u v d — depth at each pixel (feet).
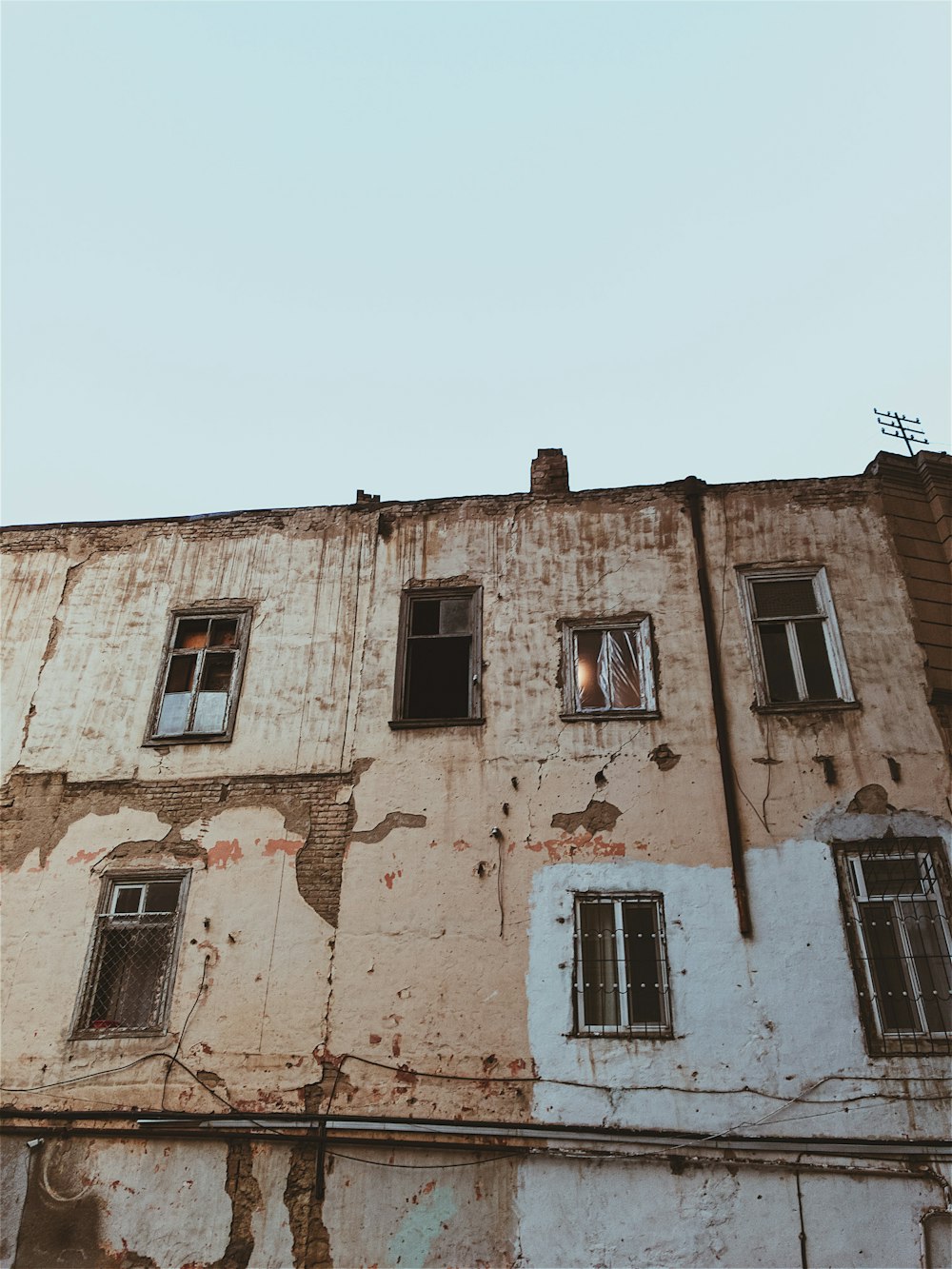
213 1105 34.81
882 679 40.09
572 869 37.47
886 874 36.60
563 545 44.75
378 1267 32.04
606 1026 34.96
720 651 41.27
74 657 44.60
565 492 46.14
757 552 43.45
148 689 43.50
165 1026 36.32
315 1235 32.71
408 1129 33.86
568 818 38.42
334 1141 33.91
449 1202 32.78
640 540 44.39
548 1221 32.19
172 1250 32.86
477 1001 35.60
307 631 44.06
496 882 37.58
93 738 42.39
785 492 44.78
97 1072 35.70
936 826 36.99
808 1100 33.06
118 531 47.91
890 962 35.29
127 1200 33.68
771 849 37.06
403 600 44.42
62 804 40.98
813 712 39.52
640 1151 32.86
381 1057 35.04
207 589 45.80
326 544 46.34
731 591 42.68
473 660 42.55
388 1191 33.12
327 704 42.09
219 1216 33.27
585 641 42.83
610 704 41.42
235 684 43.09
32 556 47.62
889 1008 34.58
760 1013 34.42
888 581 42.32
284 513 47.50
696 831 37.63
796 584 43.06
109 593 46.24
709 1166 32.48
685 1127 32.99
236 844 39.37
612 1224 31.94
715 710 39.83
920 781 37.86
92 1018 37.01
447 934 36.83
